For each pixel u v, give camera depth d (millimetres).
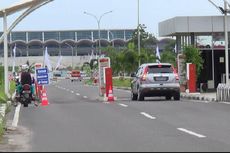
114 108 60531
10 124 45844
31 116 53219
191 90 92188
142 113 53531
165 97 82688
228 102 68875
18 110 61875
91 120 47594
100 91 92812
